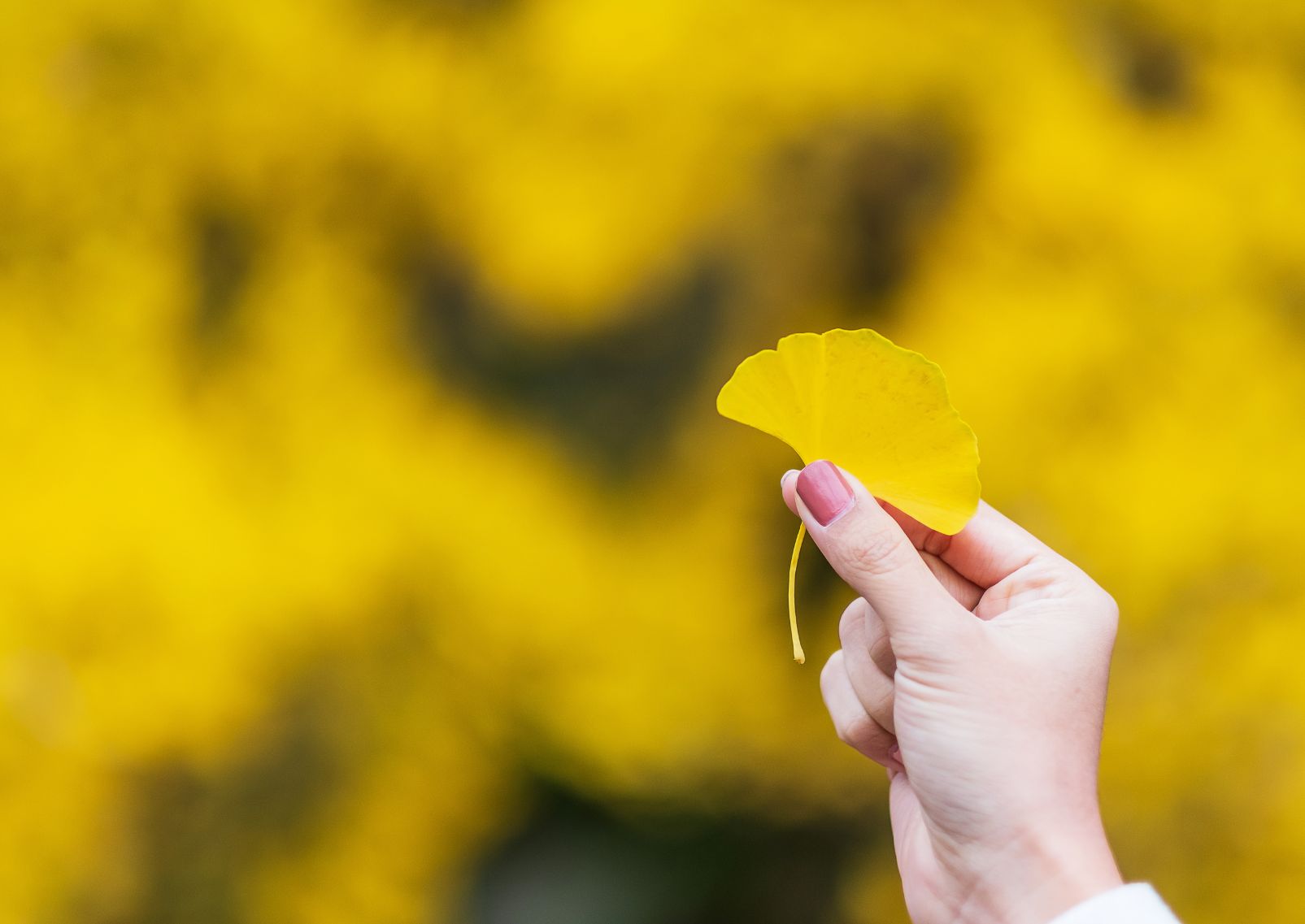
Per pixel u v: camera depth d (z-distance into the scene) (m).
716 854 1.97
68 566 1.90
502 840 2.01
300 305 2.06
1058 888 1.21
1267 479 1.87
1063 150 1.98
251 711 1.94
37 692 1.88
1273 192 2.05
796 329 1.96
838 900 1.93
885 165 1.97
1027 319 1.93
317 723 1.96
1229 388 1.92
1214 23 2.14
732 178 1.98
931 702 1.22
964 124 1.99
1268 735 1.78
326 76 2.03
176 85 2.03
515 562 1.98
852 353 1.20
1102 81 2.09
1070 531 1.85
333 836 1.95
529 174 2.01
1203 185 2.03
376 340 2.08
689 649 1.94
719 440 1.97
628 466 2.00
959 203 1.98
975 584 1.28
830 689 1.30
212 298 2.08
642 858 1.99
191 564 1.94
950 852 1.23
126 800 1.90
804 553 1.96
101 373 2.00
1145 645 1.84
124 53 2.02
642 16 2.00
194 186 2.05
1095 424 1.90
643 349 2.01
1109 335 1.92
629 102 2.00
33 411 1.94
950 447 1.20
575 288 2.01
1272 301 2.00
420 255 2.07
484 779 1.99
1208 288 1.97
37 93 2.00
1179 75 2.13
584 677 1.93
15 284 1.99
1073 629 1.23
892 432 1.21
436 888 1.97
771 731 1.93
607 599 1.96
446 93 2.04
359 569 1.98
